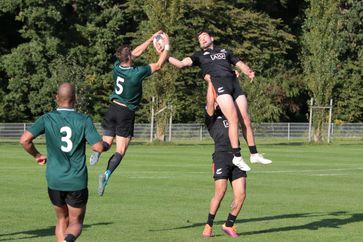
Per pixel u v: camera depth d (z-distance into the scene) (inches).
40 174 2434.8
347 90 6845.5
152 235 1299.2
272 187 2151.8
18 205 1656.0
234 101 1294.3
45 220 1445.6
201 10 5935.0
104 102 5935.0
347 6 6943.9
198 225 1424.7
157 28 5172.2
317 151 4252.0
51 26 5585.6
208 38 1307.8
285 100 6737.2
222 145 1289.4
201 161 3186.5
